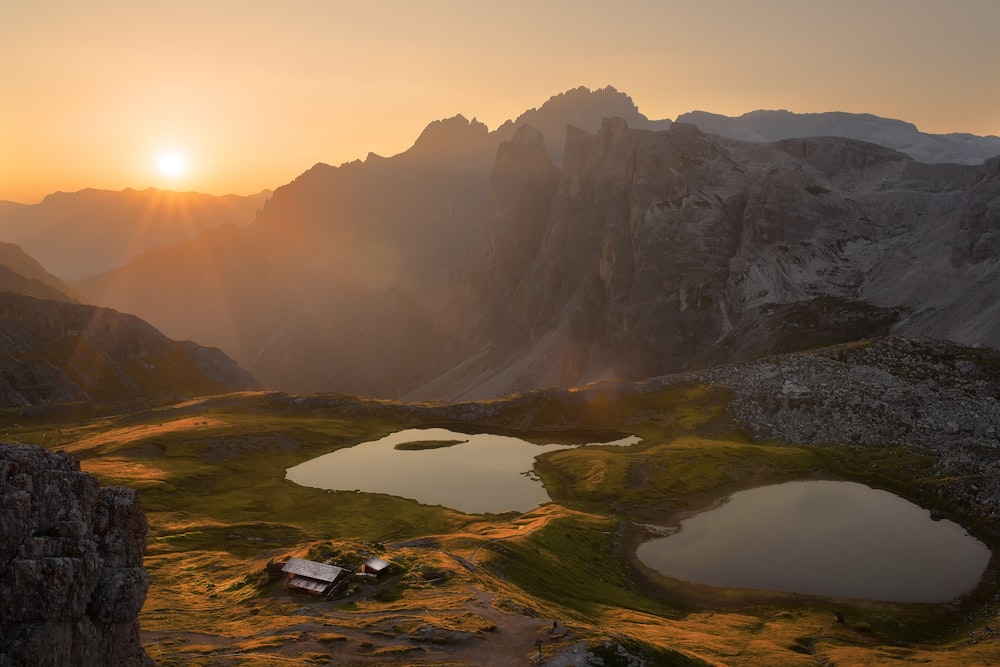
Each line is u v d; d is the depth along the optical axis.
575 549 114.25
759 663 74.12
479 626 64.00
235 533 118.44
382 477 176.62
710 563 116.00
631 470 169.88
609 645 59.91
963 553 119.75
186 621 68.69
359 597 75.69
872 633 90.75
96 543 39.62
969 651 82.94
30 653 34.41
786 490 158.25
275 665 52.88
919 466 166.50
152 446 193.12
